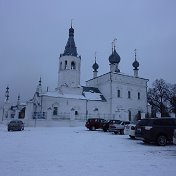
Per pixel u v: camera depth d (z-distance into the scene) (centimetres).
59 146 1546
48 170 875
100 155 1223
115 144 1725
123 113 5369
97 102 5912
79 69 6072
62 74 5922
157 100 7906
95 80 6744
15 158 1108
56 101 5353
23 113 5741
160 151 1399
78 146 1563
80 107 5628
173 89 8000
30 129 3581
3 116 5738
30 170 873
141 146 1641
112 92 6112
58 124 4525
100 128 3469
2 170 870
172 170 897
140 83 6662
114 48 6869
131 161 1068
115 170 886
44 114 4856
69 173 832
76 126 4562
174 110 7400
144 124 1777
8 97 5912
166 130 1727
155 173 848
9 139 1977
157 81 8050
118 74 6297
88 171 865
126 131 2578
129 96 6412
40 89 5738
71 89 5788
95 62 7331
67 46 6134
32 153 1254
